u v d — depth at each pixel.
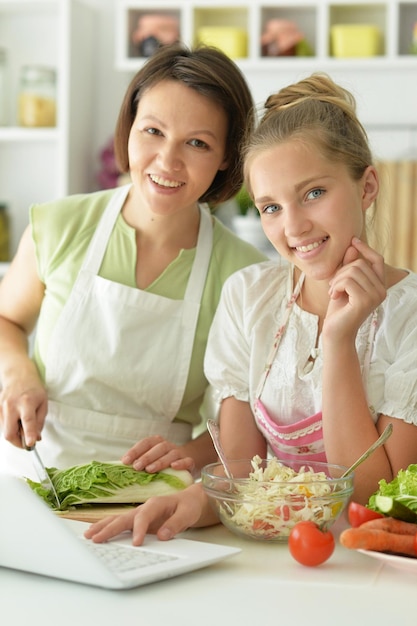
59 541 1.24
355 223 1.66
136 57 4.14
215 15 4.16
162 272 2.17
